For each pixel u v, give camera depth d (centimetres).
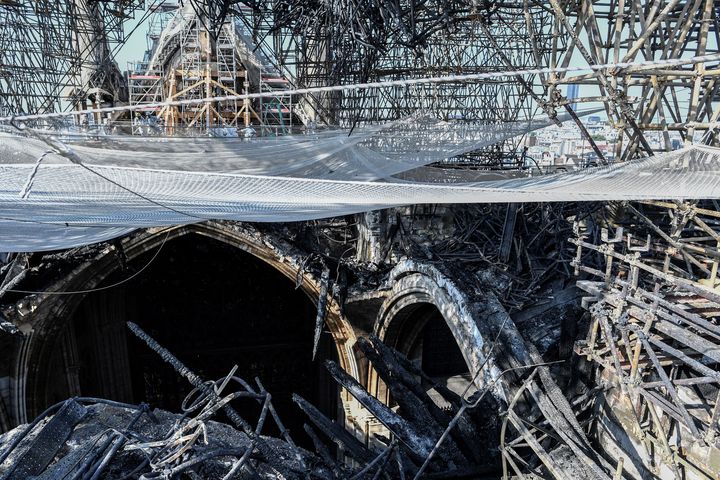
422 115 1453
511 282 1410
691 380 685
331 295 1812
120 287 2208
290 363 2572
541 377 978
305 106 2280
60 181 664
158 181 658
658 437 796
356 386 1070
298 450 798
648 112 993
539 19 1845
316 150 1302
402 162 1436
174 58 2444
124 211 838
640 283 954
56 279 1600
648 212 1203
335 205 805
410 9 1258
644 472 845
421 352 2017
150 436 740
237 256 2412
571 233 1483
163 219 953
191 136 1215
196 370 2472
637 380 782
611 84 948
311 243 1948
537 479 841
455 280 1381
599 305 862
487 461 966
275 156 1274
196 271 2398
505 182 823
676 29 967
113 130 1482
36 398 1611
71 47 1973
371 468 852
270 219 993
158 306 2394
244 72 2338
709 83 1045
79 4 1994
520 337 1178
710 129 879
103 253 1655
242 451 644
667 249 941
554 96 1054
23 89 1792
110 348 2212
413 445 975
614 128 1004
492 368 1108
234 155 1234
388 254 1816
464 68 1858
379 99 1834
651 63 393
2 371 1551
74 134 1038
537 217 1683
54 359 1884
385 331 1775
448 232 1795
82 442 710
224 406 718
